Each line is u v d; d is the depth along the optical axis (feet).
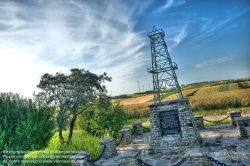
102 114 57.00
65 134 58.59
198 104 105.29
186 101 34.22
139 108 122.83
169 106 34.96
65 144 41.78
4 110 26.91
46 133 30.58
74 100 45.83
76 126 61.26
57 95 46.19
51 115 34.65
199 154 20.18
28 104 30.48
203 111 96.02
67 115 46.93
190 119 33.22
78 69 49.03
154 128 35.63
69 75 47.98
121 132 47.09
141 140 47.39
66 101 44.78
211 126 50.65
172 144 33.81
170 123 34.68
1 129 25.38
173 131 34.27
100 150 38.65
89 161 25.96
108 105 53.47
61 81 46.98
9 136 25.71
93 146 40.70
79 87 46.21
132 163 22.52
